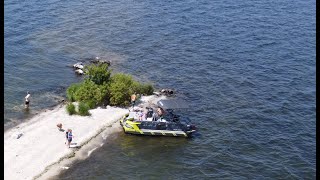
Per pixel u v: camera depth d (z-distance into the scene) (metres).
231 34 88.81
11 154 48.00
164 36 86.19
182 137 54.69
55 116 56.19
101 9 95.75
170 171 49.12
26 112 56.47
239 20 96.00
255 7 104.06
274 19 97.38
